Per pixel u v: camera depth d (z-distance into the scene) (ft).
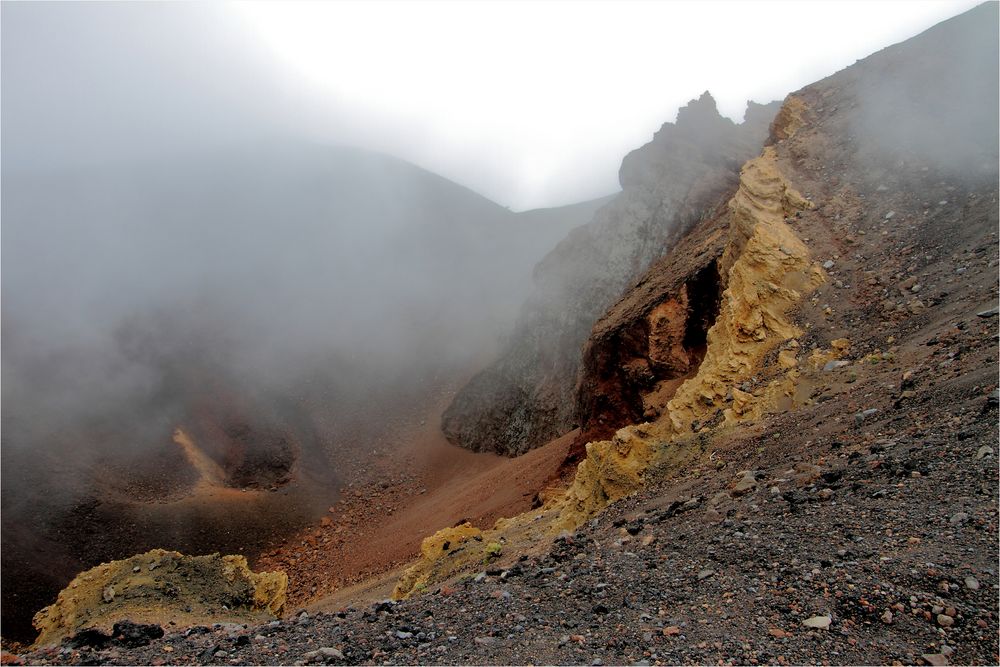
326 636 29.58
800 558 26.35
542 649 24.39
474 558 60.08
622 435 57.98
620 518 44.42
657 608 25.89
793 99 97.19
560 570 33.78
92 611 70.44
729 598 25.05
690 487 44.88
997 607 19.99
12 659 30.04
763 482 37.65
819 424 43.50
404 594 65.21
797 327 60.39
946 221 59.52
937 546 23.79
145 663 28.50
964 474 27.81
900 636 20.30
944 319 47.80
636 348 112.78
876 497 29.22
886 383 43.91
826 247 66.80
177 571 78.59
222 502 209.87
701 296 106.93
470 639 26.63
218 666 27.30
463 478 224.74
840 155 78.23
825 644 20.79
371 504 224.53
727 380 61.26
